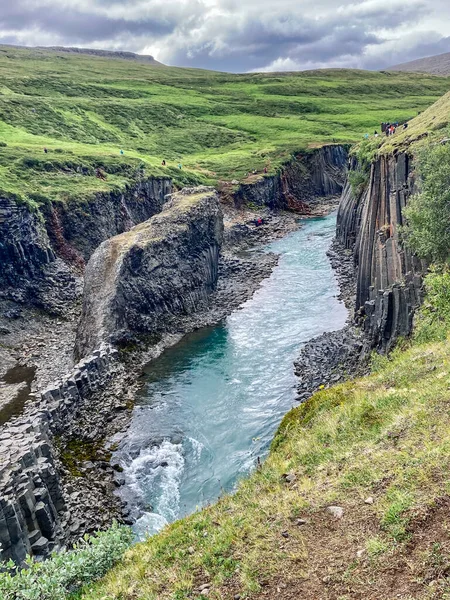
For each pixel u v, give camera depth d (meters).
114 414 41.31
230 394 43.25
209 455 34.91
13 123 127.44
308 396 41.00
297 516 14.43
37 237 71.75
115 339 52.09
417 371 21.56
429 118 71.00
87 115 153.25
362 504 13.95
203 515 16.78
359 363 42.94
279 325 58.56
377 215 56.41
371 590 11.08
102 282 57.25
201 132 162.50
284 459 18.77
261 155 140.62
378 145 81.81
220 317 62.94
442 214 36.97
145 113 172.25
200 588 12.92
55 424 38.06
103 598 13.54
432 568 11.02
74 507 30.14
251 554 13.41
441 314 29.05
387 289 42.72
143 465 34.41
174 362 51.03
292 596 11.70
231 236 97.19
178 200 76.00
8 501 23.80
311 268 79.81
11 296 64.44
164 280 62.06
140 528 28.45
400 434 16.56
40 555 25.03
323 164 144.25
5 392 46.81
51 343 58.12
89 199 85.19
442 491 13.00
